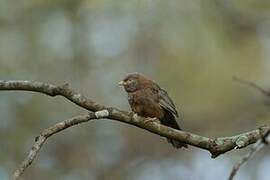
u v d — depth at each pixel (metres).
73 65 16.08
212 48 14.84
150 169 16.67
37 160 16.17
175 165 16.62
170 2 14.36
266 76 15.23
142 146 16.88
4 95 15.79
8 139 15.52
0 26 15.91
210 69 15.06
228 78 15.13
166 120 8.90
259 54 15.17
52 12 15.93
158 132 7.53
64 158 16.34
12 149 15.47
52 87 7.43
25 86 7.47
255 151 6.56
